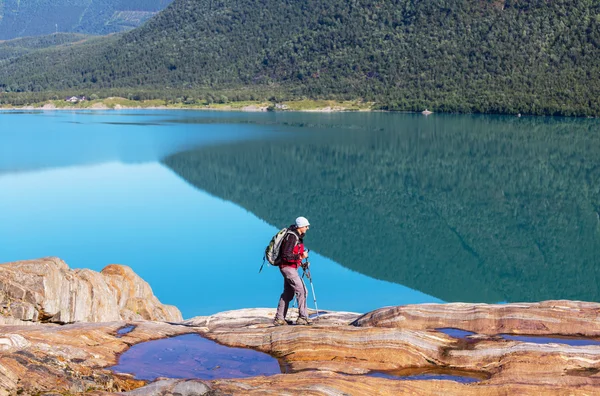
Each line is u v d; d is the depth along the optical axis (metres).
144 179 82.75
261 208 67.31
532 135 146.38
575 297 42.31
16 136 139.38
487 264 49.47
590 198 75.94
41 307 13.94
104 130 156.25
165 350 10.23
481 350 9.23
